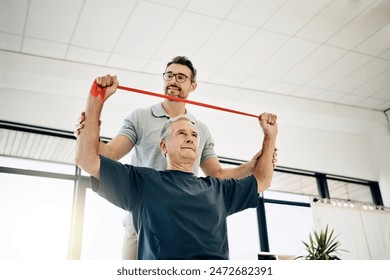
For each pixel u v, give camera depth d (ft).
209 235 4.38
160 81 16.12
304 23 13.43
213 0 12.07
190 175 4.90
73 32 13.34
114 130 15.53
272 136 6.08
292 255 14.61
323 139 20.22
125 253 5.82
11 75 14.07
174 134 5.16
